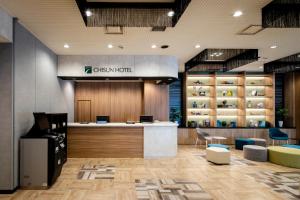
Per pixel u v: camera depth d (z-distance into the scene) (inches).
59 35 208.7
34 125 192.4
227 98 407.8
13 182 171.8
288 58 299.9
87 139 286.8
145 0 147.5
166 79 303.3
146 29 191.9
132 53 278.7
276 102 424.5
